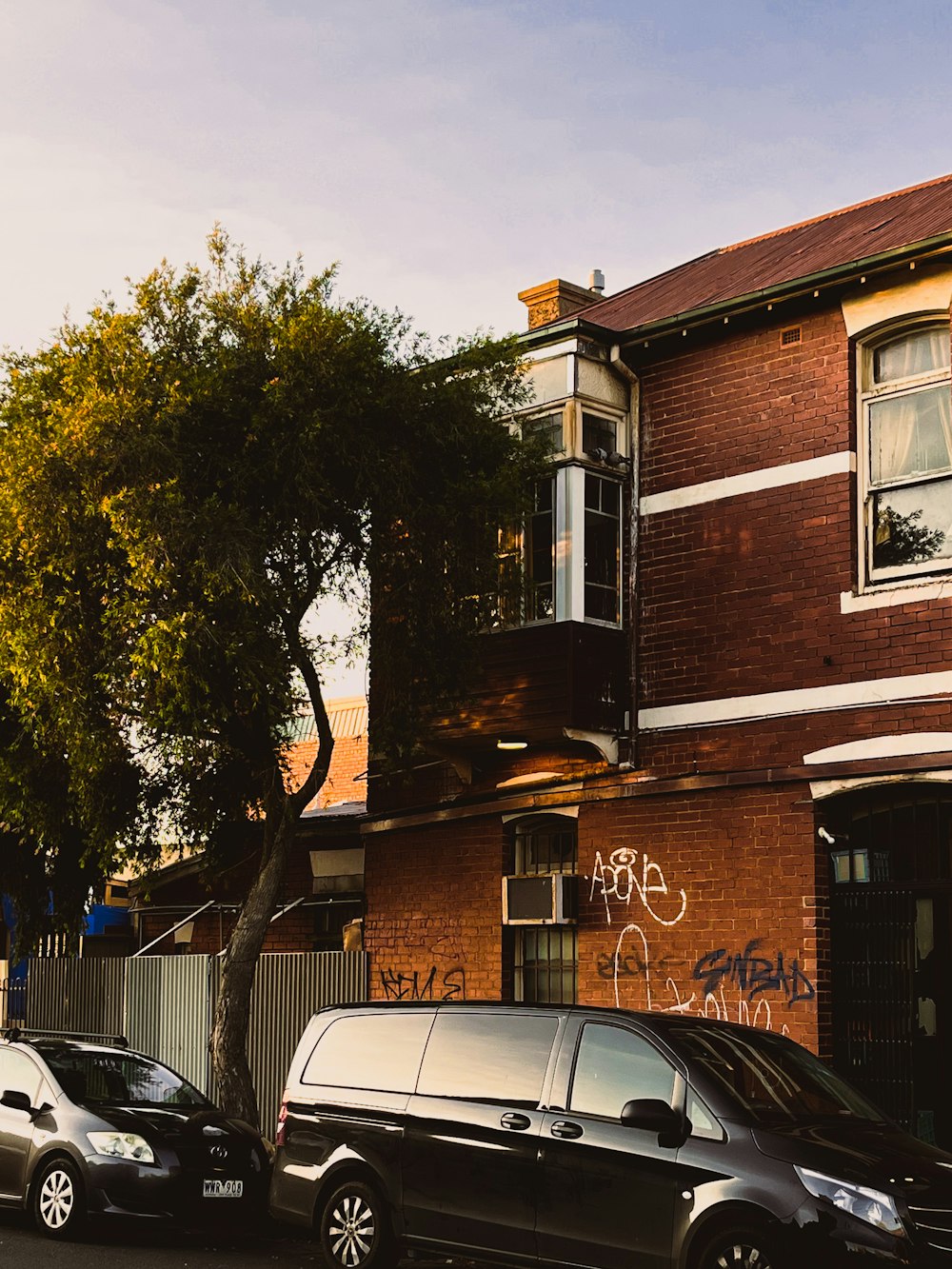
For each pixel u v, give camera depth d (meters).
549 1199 8.91
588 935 15.05
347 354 13.22
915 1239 7.79
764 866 13.86
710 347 15.17
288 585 13.45
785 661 14.11
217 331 13.43
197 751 13.14
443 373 14.20
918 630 13.23
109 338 12.95
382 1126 9.90
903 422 13.80
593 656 15.10
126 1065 12.80
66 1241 11.19
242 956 13.91
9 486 12.52
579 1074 9.16
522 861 16.20
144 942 22.31
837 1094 9.35
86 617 12.65
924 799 13.27
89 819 14.12
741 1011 13.78
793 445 14.39
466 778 16.52
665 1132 8.51
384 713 14.79
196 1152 11.53
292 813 13.99
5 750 15.40
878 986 13.28
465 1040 9.84
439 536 13.76
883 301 13.88
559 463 15.28
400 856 17.09
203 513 12.45
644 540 15.43
